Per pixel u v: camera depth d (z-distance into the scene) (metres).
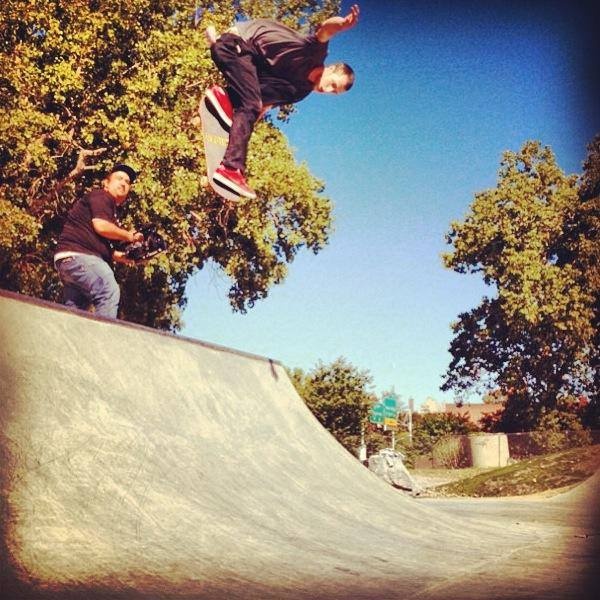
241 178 4.14
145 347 3.61
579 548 3.58
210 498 2.66
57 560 1.73
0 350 2.47
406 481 13.88
